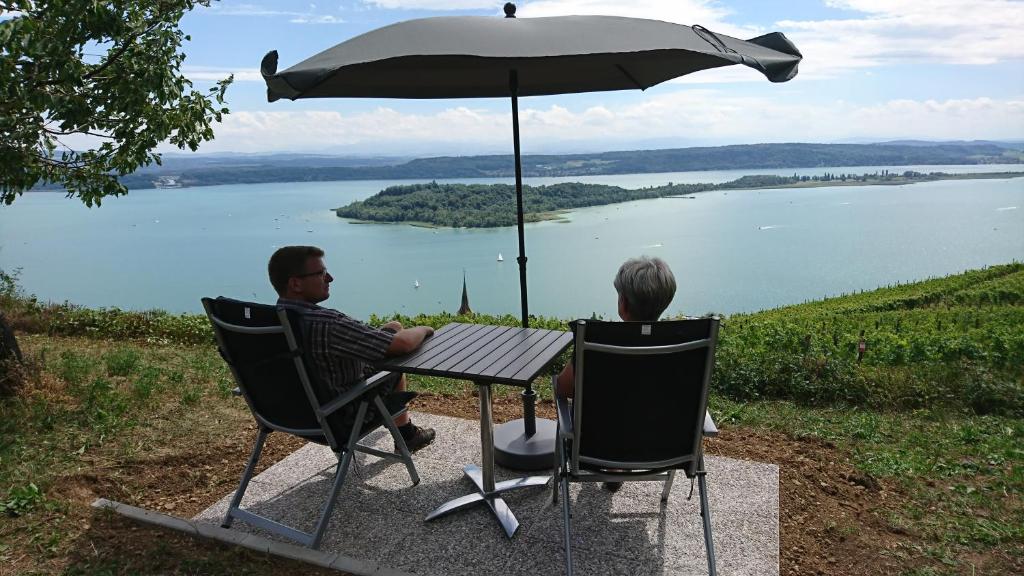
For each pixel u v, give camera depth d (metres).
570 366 2.64
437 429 4.02
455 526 2.87
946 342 6.42
